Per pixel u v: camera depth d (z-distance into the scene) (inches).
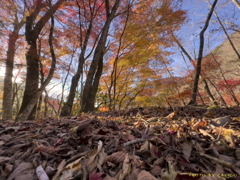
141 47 307.4
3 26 205.9
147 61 344.2
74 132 49.1
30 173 24.5
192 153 27.9
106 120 76.3
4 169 26.2
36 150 33.5
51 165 27.5
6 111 245.4
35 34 238.4
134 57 318.0
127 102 479.2
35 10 219.6
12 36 214.5
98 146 29.9
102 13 318.7
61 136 48.3
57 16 275.3
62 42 349.7
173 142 33.9
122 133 45.3
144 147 31.8
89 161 25.2
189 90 343.0
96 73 254.1
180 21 282.2
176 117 70.6
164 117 74.4
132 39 304.7
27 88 221.6
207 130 44.1
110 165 24.5
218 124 50.0
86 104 226.2
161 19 275.4
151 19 277.9
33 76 227.5
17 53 224.5
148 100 379.6
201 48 224.8
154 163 25.0
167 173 20.0
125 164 23.0
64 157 30.8
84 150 33.5
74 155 31.3
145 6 265.3
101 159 26.6
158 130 46.4
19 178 23.0
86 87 225.5
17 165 27.5
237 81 422.6
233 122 51.5
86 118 89.4
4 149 37.5
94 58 226.5
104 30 231.8
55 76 417.7
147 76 374.6
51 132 54.5
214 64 401.7
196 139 35.5
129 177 20.6
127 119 78.0
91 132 46.4
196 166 23.2
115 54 383.6
